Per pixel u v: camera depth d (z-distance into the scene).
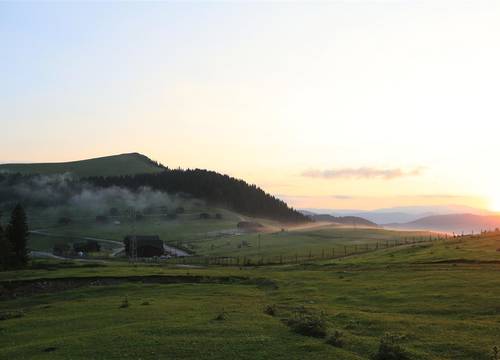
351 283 67.12
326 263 110.00
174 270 102.06
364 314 43.69
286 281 75.94
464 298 48.53
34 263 139.38
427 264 83.94
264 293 65.81
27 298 72.06
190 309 51.25
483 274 64.25
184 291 70.50
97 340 36.28
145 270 100.56
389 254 114.94
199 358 31.00
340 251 160.62
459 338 34.31
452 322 39.31
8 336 42.16
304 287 66.88
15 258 129.50
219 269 110.06
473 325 37.84
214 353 31.95
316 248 178.62
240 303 56.06
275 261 142.50
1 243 123.50
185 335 36.94
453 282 58.81
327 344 33.72
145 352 32.59
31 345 36.44
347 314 43.81
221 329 38.66
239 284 79.81
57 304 62.06
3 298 75.56
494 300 46.53
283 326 39.72
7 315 53.72
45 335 41.44
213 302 57.25
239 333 37.28
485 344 32.62
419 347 32.66
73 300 67.12
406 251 115.81
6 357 33.47
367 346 33.12
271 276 84.69
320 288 64.62
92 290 74.56
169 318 45.19
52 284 83.06
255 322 41.72
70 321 47.16
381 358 30.42
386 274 73.75
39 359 31.98
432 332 36.25
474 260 82.06
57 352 33.72
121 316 47.97
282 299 58.06
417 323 39.31
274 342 34.31
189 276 88.69
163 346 33.84
